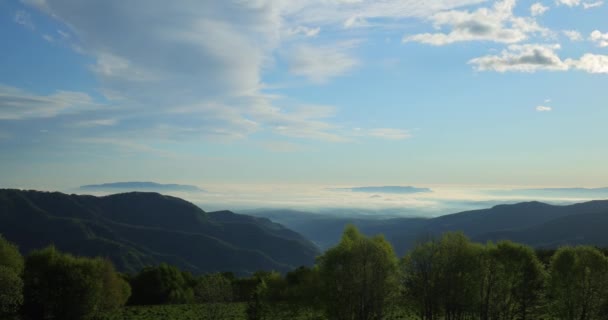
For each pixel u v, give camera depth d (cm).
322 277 6588
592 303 6266
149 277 12150
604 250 8200
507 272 6538
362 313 6384
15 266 7119
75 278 7381
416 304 6662
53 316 7394
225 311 7312
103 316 8250
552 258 7025
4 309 5878
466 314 6869
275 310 6975
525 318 6731
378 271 6378
